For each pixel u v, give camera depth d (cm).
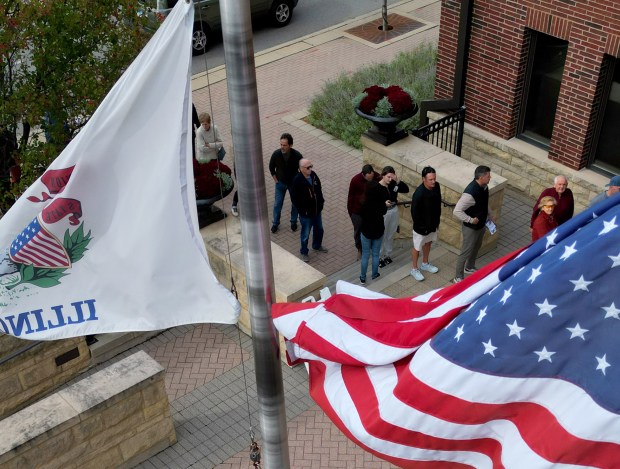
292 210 1314
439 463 511
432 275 1199
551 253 446
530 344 453
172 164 552
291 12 2162
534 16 1227
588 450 451
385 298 552
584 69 1200
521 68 1298
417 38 2058
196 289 594
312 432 949
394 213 1173
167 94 536
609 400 440
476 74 1366
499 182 1193
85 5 1004
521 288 448
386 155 1291
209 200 1093
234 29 432
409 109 1272
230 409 992
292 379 1024
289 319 554
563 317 442
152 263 583
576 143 1264
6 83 1042
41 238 582
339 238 1325
